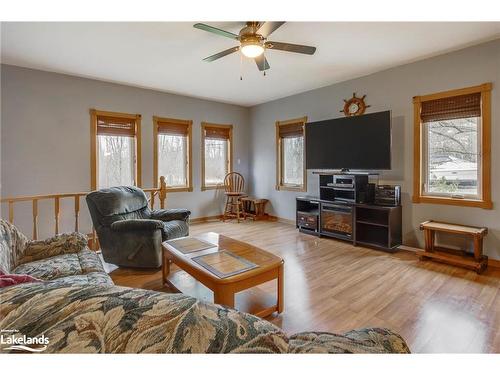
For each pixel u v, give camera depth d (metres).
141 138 4.90
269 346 0.58
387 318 2.03
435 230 3.21
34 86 3.90
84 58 3.50
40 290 0.60
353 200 3.99
